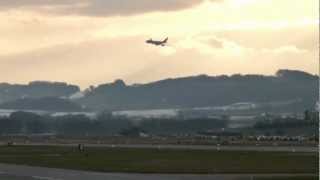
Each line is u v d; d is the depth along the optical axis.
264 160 172.38
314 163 157.75
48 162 162.88
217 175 117.00
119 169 133.62
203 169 134.12
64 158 185.12
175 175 116.62
